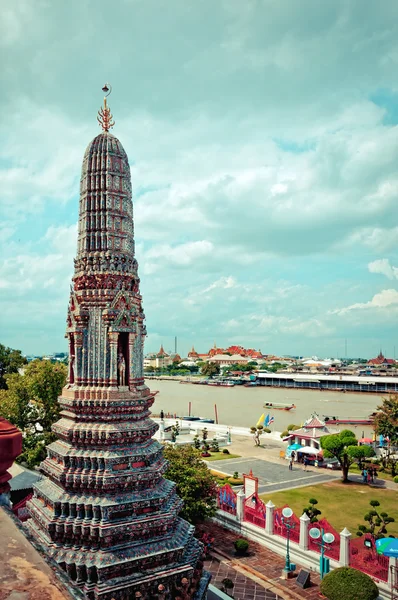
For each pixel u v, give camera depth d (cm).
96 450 2928
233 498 5356
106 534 2644
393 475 7700
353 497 6525
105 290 3197
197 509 4784
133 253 3491
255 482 5156
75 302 3209
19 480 5506
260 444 10344
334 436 7344
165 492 2980
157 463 3047
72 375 3256
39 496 3047
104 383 3086
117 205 3397
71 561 2602
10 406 6116
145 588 2630
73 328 3156
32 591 643
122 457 2889
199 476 4922
